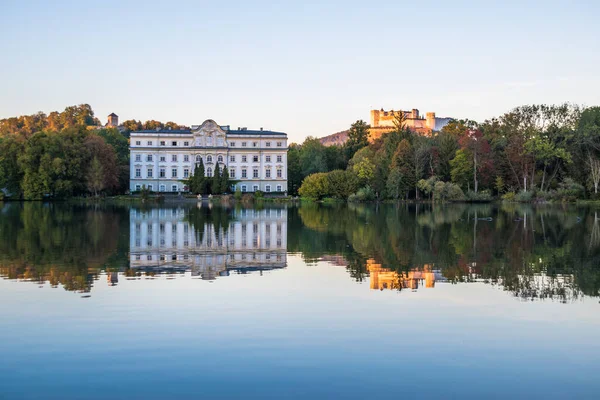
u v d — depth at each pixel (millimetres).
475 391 15438
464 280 28938
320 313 22266
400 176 129375
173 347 18328
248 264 34000
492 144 135500
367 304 23703
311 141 185875
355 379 16062
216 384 15719
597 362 17406
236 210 96125
